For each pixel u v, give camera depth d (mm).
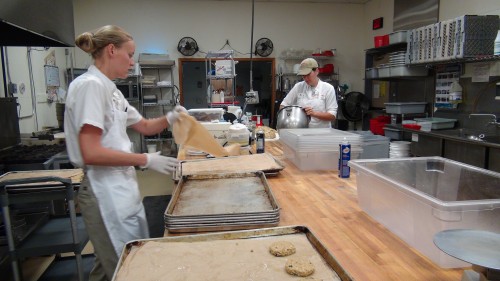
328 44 6348
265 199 1376
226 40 6117
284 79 6230
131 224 1470
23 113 3951
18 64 3854
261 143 2352
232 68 4781
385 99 5629
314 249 963
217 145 1759
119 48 1369
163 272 854
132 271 857
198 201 1351
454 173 1305
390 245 1033
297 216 1264
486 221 918
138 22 5938
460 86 3826
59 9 2467
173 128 1638
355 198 1462
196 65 6809
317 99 3117
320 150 1944
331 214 1283
